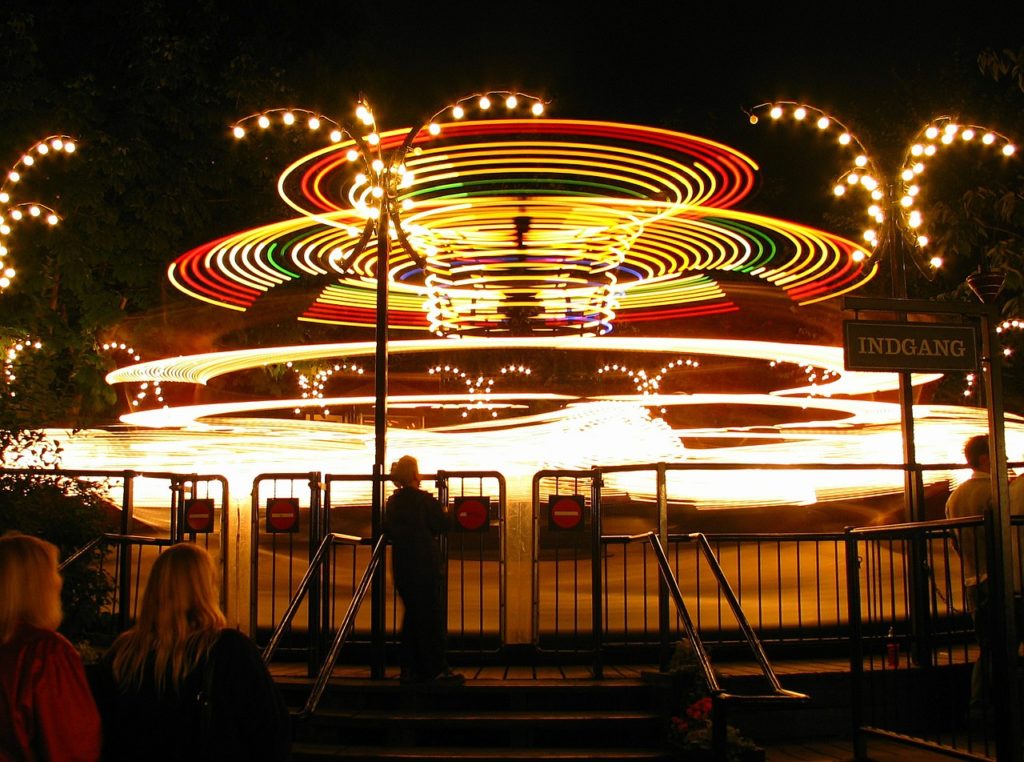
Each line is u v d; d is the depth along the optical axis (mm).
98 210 18891
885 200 10836
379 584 8742
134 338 21750
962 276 19094
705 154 10445
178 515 9727
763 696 6863
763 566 12781
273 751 4441
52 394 12516
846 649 10016
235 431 18297
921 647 8859
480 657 9344
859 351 6992
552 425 15602
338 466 15430
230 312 22656
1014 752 6402
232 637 4520
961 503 8367
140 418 17938
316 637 8930
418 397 19547
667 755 7492
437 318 14945
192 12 20109
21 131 18047
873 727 7984
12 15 18016
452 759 7434
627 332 27344
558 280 13078
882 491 14750
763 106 11156
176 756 4402
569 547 12266
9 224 18234
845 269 14195
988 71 15453
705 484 14117
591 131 10164
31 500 9961
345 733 8031
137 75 19234
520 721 7832
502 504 9305
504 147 10531
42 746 4078
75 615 9797
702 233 13367
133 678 4473
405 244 9570
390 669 9336
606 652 9602
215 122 19812
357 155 10883
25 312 18906
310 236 13297
